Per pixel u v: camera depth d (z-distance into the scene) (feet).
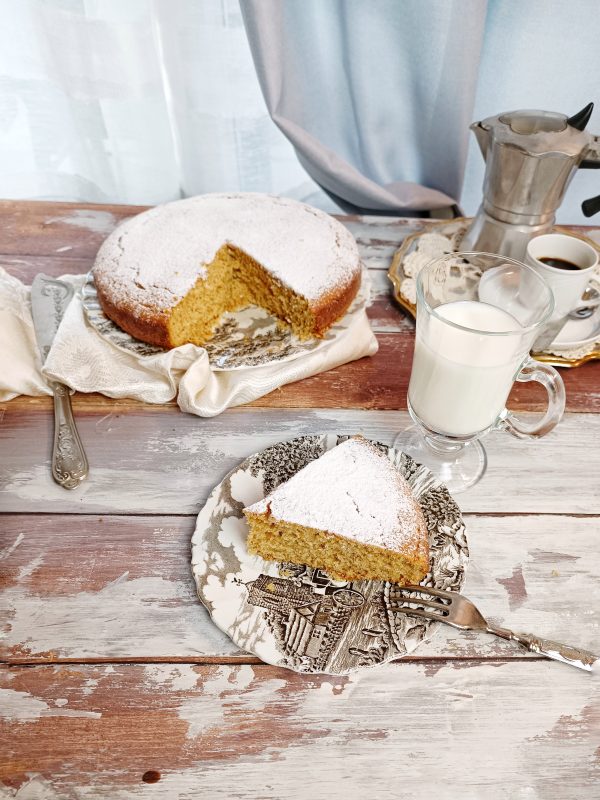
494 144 3.78
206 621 2.61
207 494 3.10
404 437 3.43
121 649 2.50
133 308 3.57
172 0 5.55
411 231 4.84
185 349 3.49
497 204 4.04
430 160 6.13
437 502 2.94
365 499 2.75
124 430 3.40
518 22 5.37
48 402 3.52
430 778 2.20
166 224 4.21
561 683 2.47
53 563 2.77
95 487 3.10
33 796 2.12
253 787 2.17
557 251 3.76
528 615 2.68
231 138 6.59
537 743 2.30
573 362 3.76
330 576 2.73
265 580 2.68
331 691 2.41
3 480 3.11
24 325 3.75
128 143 6.52
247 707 2.36
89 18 5.58
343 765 2.23
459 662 2.51
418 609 2.59
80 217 4.78
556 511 3.09
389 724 2.33
